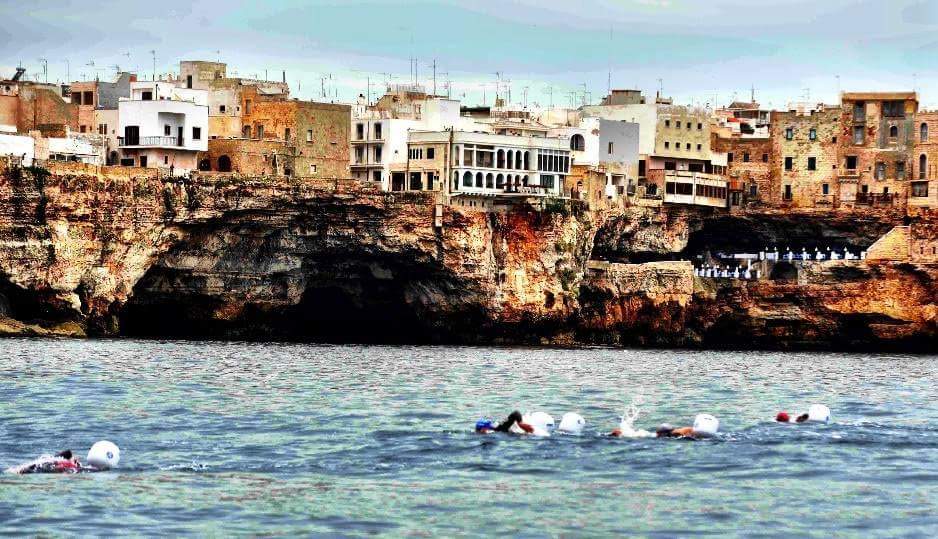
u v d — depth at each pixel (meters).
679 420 110.06
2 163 183.25
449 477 85.25
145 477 83.69
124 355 155.62
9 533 71.50
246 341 194.38
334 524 74.56
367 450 93.12
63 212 186.00
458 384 136.75
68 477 83.12
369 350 183.50
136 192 191.38
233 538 71.88
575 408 117.75
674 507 79.12
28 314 187.62
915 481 85.75
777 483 84.88
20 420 103.19
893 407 122.12
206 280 198.00
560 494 81.44
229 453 91.75
